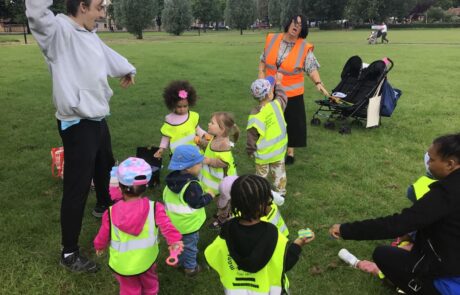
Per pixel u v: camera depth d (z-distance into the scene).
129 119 8.94
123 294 3.16
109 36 50.25
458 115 9.32
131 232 2.95
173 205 3.47
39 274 3.68
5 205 4.93
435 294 2.87
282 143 4.82
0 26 67.19
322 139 7.71
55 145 7.19
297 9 69.31
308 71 5.95
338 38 40.62
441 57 20.80
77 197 3.66
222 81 13.84
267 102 4.77
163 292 3.52
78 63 3.53
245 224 2.56
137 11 43.38
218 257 2.67
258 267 2.48
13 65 17.33
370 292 3.49
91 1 3.54
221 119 4.30
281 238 2.57
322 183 5.70
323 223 4.62
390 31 54.97
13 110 9.55
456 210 2.66
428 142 7.46
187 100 4.84
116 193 3.37
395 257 3.22
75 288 3.54
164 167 6.23
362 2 69.06
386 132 8.12
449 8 99.19
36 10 3.20
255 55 22.92
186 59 20.62
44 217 4.68
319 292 3.51
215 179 4.40
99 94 3.64
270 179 5.69
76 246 3.78
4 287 3.52
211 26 100.44
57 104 3.52
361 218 4.76
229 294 2.63
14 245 4.12
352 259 3.82
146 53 23.94
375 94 8.09
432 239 2.81
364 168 6.23
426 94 11.70
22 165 6.23
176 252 2.93
